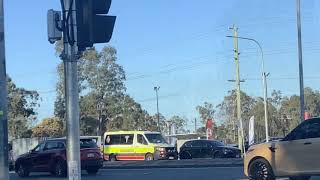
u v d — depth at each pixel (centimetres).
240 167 2545
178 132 11088
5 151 826
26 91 6719
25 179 2358
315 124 1474
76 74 729
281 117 9944
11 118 6594
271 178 1536
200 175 2127
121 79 6588
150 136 3747
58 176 2470
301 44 3047
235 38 5003
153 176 2194
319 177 1756
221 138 9338
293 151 1488
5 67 852
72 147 722
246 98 9450
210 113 10125
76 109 727
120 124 6606
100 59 6500
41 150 2542
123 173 2478
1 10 859
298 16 3056
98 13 721
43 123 7362
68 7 723
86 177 2281
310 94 10269
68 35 712
